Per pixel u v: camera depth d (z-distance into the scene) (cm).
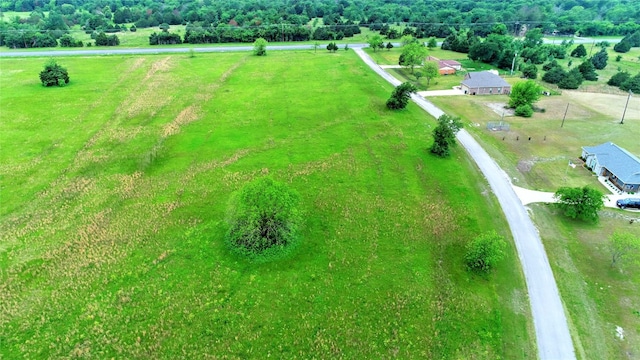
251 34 15312
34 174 5909
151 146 6756
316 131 7419
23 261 4322
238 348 3475
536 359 3478
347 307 3881
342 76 10794
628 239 4325
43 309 3778
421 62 11638
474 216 5178
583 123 8181
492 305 3944
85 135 7106
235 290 4025
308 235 4778
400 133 7394
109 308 3800
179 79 10294
